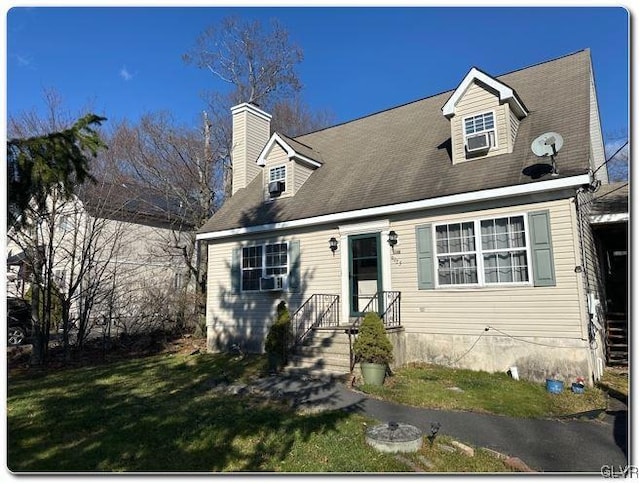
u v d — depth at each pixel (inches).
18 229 291.3
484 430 224.4
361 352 322.7
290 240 489.4
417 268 398.6
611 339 463.2
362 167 499.8
